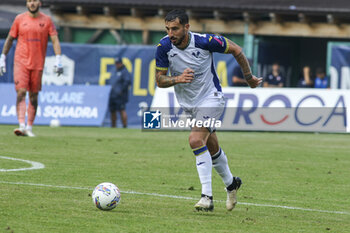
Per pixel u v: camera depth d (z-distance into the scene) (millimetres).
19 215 23734
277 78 80938
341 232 23359
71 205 26234
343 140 63438
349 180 37750
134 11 93312
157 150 49469
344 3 89438
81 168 38094
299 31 91000
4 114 73312
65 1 93125
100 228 22172
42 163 39500
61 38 95812
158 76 26656
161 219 24203
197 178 36125
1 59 54656
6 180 32250
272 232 22844
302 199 30828
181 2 92312
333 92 71438
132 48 75000
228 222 24281
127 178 35094
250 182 35594
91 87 74438
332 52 77125
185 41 26188
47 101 73938
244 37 92062
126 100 74375
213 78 26984
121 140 56094
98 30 95500
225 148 52469
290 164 44062
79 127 71312
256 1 90625
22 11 97812
